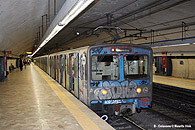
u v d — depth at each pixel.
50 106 6.61
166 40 16.91
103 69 6.37
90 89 6.22
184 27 12.30
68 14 5.07
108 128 4.50
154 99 12.59
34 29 14.81
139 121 7.32
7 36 10.83
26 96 8.41
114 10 11.59
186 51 17.62
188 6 9.24
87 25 16.33
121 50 6.52
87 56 6.29
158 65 24.89
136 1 9.77
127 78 6.55
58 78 13.44
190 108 9.73
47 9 9.90
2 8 6.03
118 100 6.45
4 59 14.91
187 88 12.91
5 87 11.20
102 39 23.16
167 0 8.86
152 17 11.86
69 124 4.79
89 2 4.00
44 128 4.52
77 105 6.68
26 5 7.39
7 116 5.46
